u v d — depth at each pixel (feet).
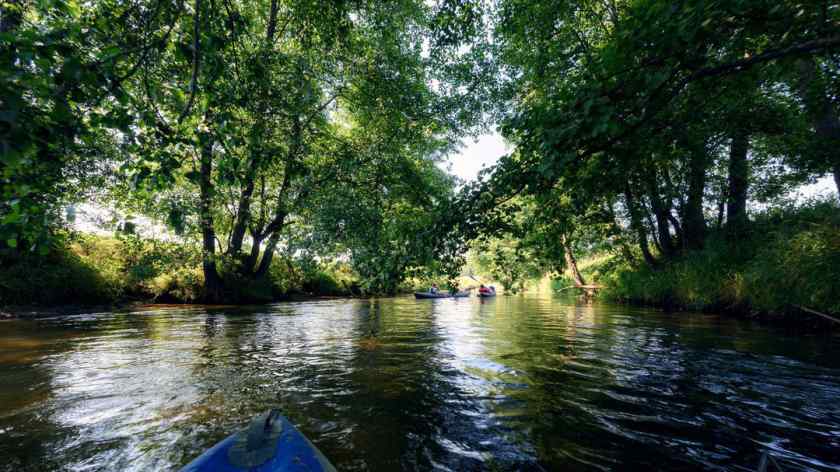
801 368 16.87
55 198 10.78
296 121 25.27
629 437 10.53
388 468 8.99
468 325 31.48
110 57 8.09
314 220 32.73
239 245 49.78
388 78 35.50
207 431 10.87
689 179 37.73
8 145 6.09
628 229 45.09
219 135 11.05
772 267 28.22
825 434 10.61
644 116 10.82
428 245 13.71
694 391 14.01
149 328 29.12
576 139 10.61
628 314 38.09
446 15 23.63
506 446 10.05
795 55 9.74
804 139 27.30
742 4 8.40
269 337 25.41
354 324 32.37
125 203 35.32
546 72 30.71
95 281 44.96
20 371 16.66
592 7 34.81
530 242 18.43
